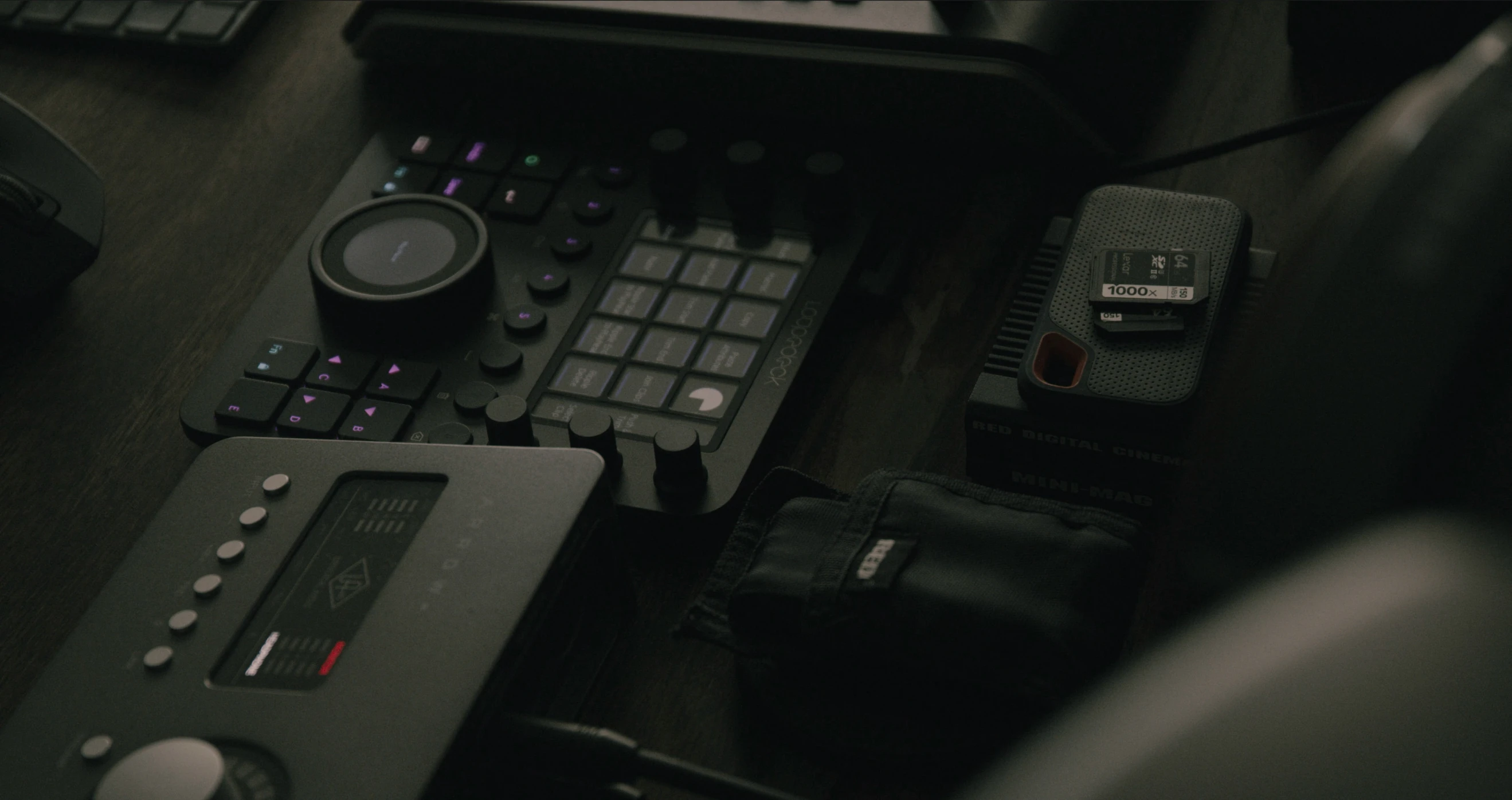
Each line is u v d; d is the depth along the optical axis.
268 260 0.73
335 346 0.65
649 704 0.53
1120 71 0.72
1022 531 0.49
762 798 0.45
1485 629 0.24
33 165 0.68
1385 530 0.28
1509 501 0.32
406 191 0.73
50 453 0.64
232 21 0.84
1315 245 0.34
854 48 0.70
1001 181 0.73
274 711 0.44
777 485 0.56
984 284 0.69
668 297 0.66
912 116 0.72
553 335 0.65
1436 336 0.30
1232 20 0.82
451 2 0.76
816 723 0.50
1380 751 0.23
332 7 0.87
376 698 0.44
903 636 0.47
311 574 0.48
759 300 0.65
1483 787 0.22
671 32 0.73
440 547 0.48
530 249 0.69
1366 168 0.34
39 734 0.45
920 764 0.49
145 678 0.46
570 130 0.76
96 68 0.84
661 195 0.71
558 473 0.50
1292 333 0.32
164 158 0.79
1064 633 0.45
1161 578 0.54
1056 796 0.23
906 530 0.50
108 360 0.68
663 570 0.58
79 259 0.69
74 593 0.58
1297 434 0.31
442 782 0.42
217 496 0.51
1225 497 0.32
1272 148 0.73
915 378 0.65
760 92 0.73
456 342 0.64
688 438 0.57
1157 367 0.55
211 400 0.63
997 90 0.68
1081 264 0.59
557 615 0.50
